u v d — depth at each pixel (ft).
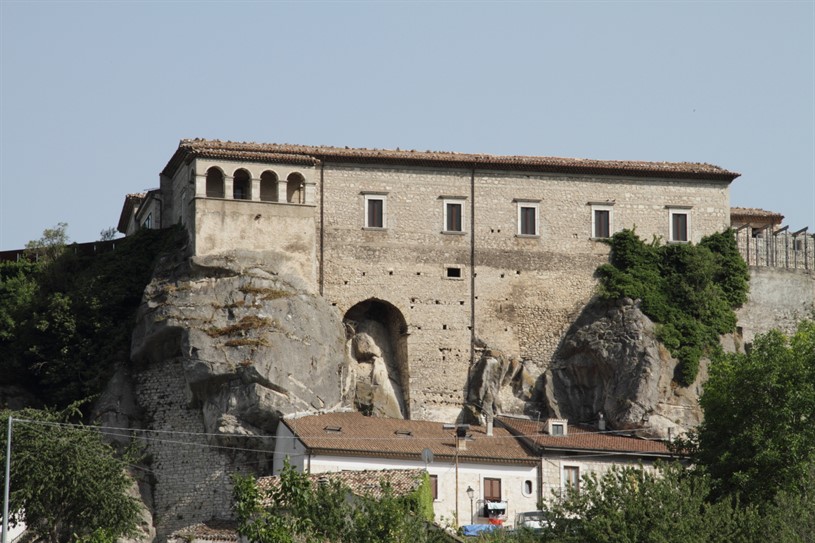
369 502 406.21
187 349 562.66
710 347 606.14
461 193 611.06
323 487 401.29
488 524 515.50
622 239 617.62
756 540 417.69
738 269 624.59
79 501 501.15
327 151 602.85
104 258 606.96
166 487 562.66
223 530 517.55
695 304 611.88
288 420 552.00
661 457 560.20
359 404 586.86
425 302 601.21
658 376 590.96
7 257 642.22
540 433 570.05
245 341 562.25
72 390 581.12
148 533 549.54
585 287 614.75
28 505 493.36
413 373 595.06
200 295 571.28
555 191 618.44
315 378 568.41
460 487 542.57
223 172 583.17
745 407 513.45
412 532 403.34
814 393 504.43
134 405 574.56
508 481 548.31
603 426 586.04
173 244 595.06
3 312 595.88
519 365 604.49
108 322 589.73
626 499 416.26
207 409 563.07
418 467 539.29
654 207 624.18
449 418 593.42
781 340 532.73
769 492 488.02
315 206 594.24
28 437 504.02
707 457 510.99
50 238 628.69
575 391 603.26
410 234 604.49
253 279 573.74
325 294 593.42
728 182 630.74
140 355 576.61
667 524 408.26
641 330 598.34
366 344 596.70
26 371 588.09
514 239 612.70
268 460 556.92
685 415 587.27
